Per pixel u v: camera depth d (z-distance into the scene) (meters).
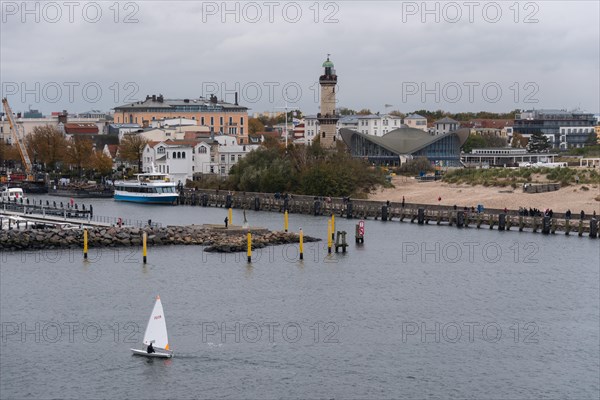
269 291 145.12
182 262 166.12
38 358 112.00
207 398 101.25
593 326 127.50
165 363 110.56
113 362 110.88
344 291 145.75
